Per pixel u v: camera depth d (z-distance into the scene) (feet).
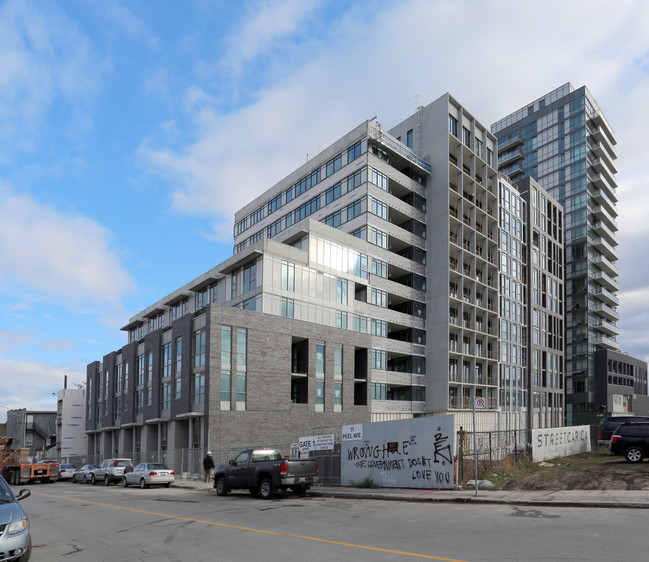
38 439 275.39
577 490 55.77
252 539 37.01
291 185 216.95
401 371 191.11
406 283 195.62
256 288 149.07
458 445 65.72
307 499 64.13
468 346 201.57
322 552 31.50
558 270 282.77
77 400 250.78
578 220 322.34
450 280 198.59
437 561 27.96
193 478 120.88
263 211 233.55
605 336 342.64
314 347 152.97
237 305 158.20
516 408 224.53
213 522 46.26
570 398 311.06
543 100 351.46
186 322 143.13
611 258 362.53
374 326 176.96
